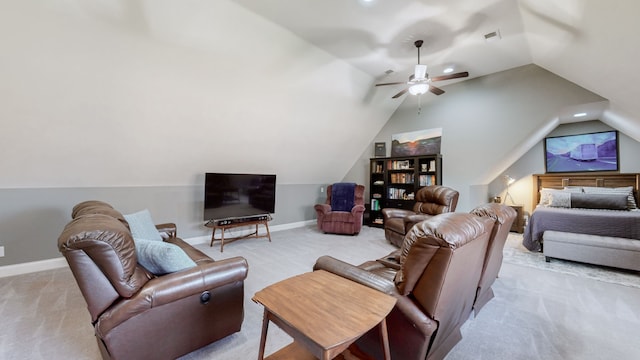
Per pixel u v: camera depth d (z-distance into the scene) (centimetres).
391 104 562
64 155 312
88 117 293
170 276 156
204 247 422
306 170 586
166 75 298
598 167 478
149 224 266
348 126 542
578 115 446
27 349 176
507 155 463
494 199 559
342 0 258
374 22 295
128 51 264
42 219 326
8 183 305
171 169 404
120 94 291
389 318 147
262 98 387
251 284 280
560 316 218
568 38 260
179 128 358
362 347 165
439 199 423
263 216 468
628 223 330
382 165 595
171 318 155
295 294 138
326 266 178
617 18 182
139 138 340
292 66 367
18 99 253
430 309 134
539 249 389
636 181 437
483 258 190
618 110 355
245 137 428
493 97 455
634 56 211
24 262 316
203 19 269
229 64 322
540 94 410
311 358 145
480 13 277
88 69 260
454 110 499
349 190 575
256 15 281
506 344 182
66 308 230
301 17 286
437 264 130
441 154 516
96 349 177
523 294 258
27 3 208
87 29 237
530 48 355
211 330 173
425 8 270
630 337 189
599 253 317
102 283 140
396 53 372
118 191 378
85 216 160
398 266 219
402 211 461
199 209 451
